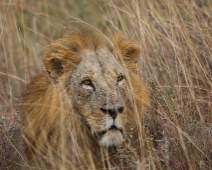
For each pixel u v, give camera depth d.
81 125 10.45
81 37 10.87
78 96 10.34
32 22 17.20
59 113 10.48
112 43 10.89
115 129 9.94
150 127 11.16
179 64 12.49
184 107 11.46
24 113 11.22
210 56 12.29
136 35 13.25
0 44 15.75
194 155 10.79
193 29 13.38
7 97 13.91
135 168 10.30
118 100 9.96
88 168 10.39
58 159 10.52
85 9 17.48
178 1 13.76
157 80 12.06
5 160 11.48
